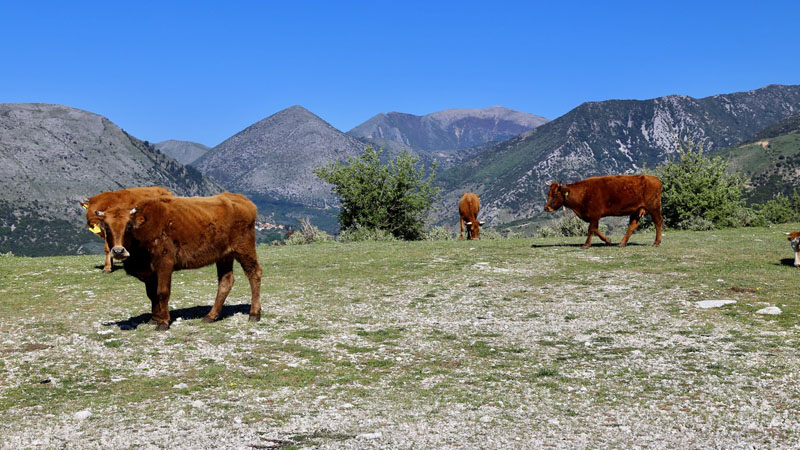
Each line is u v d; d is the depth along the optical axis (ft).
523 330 36.50
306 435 19.60
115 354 30.30
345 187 135.13
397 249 79.30
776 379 25.57
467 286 51.21
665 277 51.85
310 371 27.86
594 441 19.07
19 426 20.40
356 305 44.14
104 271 58.49
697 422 20.70
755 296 43.11
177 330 35.50
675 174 130.52
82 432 19.83
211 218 35.70
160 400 23.50
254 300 38.52
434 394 24.49
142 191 46.50
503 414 21.93
